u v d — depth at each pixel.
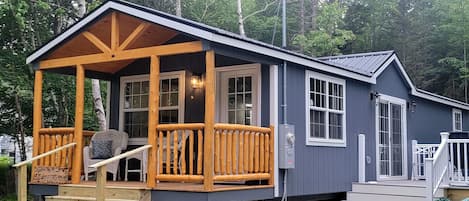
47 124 14.07
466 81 20.38
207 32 6.52
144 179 8.34
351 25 25.47
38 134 8.40
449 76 21.84
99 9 7.54
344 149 9.81
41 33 13.55
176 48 6.86
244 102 8.37
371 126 10.86
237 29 21.75
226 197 6.70
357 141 10.27
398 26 24.23
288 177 8.09
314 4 24.41
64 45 8.14
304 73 8.72
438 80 22.16
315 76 9.01
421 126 13.34
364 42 24.44
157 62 7.02
